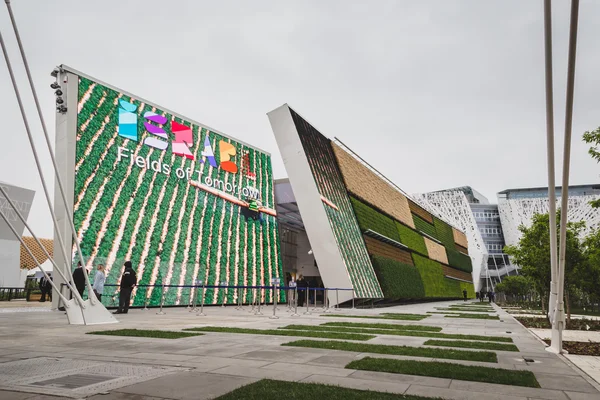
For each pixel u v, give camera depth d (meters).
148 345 8.06
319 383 5.12
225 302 27.20
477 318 19.09
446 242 66.06
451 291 61.88
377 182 42.50
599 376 6.27
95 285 17.14
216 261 27.30
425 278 48.78
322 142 32.53
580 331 14.45
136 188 23.23
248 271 29.73
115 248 21.31
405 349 8.16
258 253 31.17
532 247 22.20
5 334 9.46
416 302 47.66
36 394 4.46
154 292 22.83
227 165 30.47
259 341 8.90
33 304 23.91
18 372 5.48
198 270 25.80
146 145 24.44
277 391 4.62
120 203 22.16
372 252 34.78
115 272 21.00
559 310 8.98
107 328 10.94
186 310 20.81
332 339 9.66
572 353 8.73
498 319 18.80
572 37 7.00
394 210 45.06
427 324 14.77
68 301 12.19
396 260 40.84
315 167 28.45
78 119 21.08
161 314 17.45
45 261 57.00
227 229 28.95
